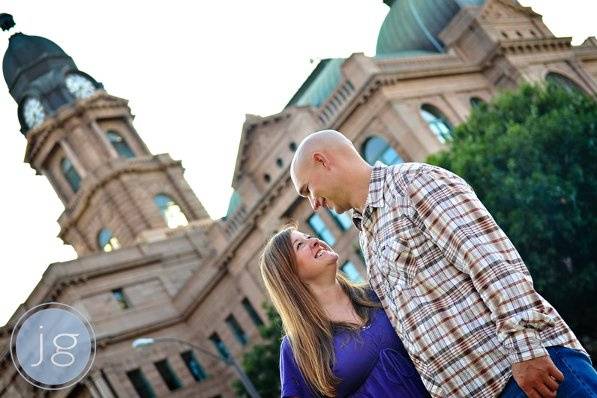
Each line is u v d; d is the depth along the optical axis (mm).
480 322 5137
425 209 5211
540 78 60281
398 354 5660
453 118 53750
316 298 5883
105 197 69750
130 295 58594
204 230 65562
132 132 74250
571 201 34125
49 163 73312
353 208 5723
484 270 4980
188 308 59219
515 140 35406
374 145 51438
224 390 58625
